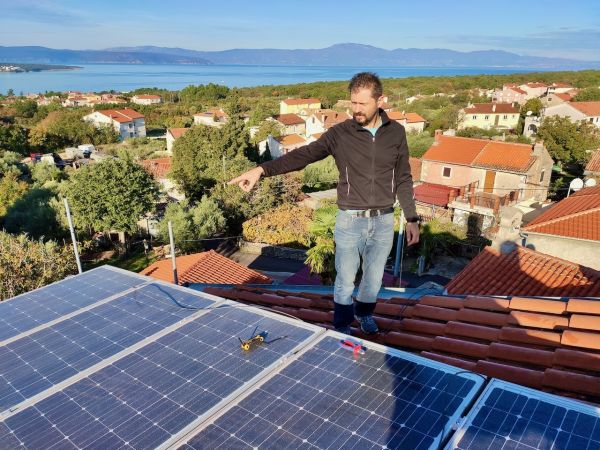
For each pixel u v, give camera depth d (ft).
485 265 39.70
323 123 240.94
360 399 9.70
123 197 107.04
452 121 262.06
